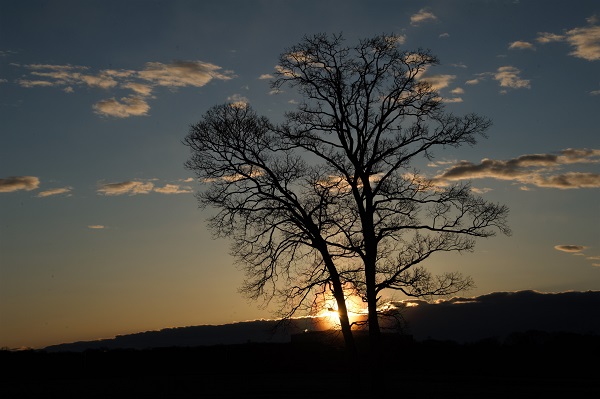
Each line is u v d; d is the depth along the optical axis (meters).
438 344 53.94
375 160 28.22
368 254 27.78
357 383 27.95
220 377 47.19
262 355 54.09
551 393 32.66
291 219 28.56
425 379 43.28
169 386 39.50
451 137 28.44
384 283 27.36
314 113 29.31
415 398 30.22
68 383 43.22
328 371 52.50
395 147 28.61
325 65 29.20
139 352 54.16
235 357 54.34
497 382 40.31
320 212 28.28
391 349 46.91
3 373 51.09
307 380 43.56
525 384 38.88
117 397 33.16
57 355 53.12
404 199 28.05
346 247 27.61
